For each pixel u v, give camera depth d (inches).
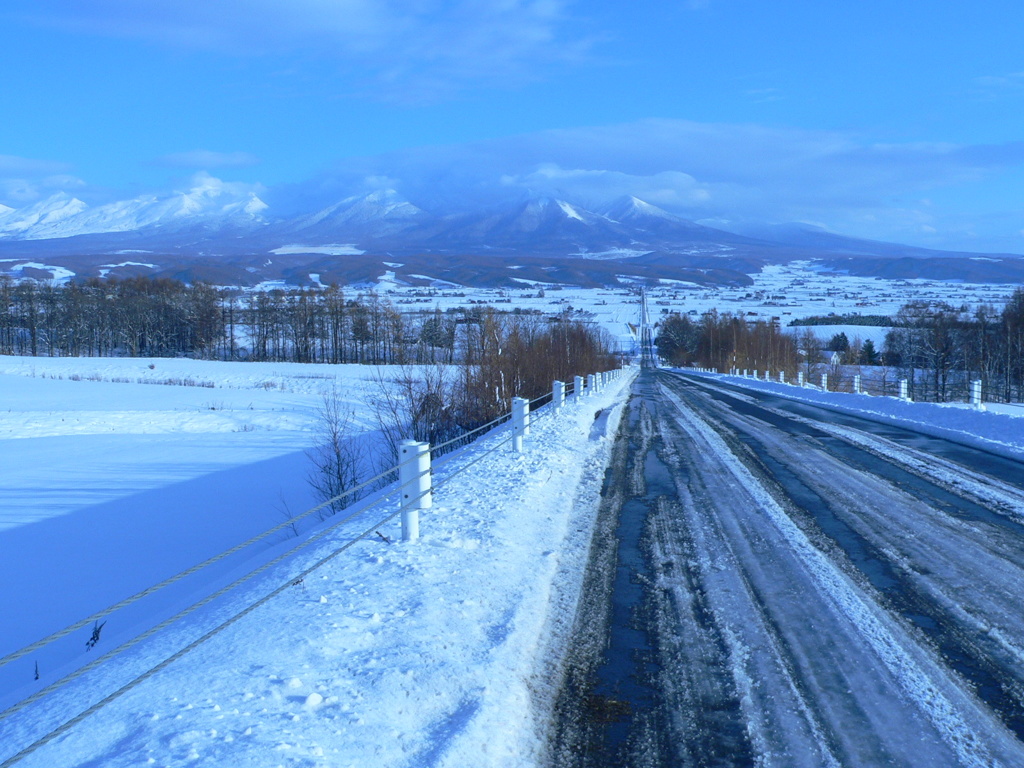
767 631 205.3
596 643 200.1
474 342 935.7
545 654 192.7
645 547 291.1
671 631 206.8
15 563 455.8
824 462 489.1
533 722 159.0
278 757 136.0
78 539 506.0
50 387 1736.0
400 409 986.1
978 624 208.2
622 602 230.4
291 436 1018.1
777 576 252.2
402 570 247.1
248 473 741.3
